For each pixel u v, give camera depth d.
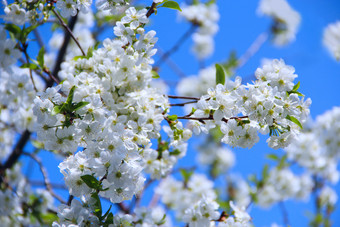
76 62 4.25
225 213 4.41
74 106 3.43
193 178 7.65
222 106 3.71
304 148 8.44
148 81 3.89
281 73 3.79
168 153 4.39
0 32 4.11
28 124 5.45
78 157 3.50
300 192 8.70
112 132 3.48
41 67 4.57
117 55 3.80
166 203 7.52
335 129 8.27
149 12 4.18
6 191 5.55
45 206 5.93
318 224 7.87
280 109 3.58
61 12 4.18
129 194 3.57
